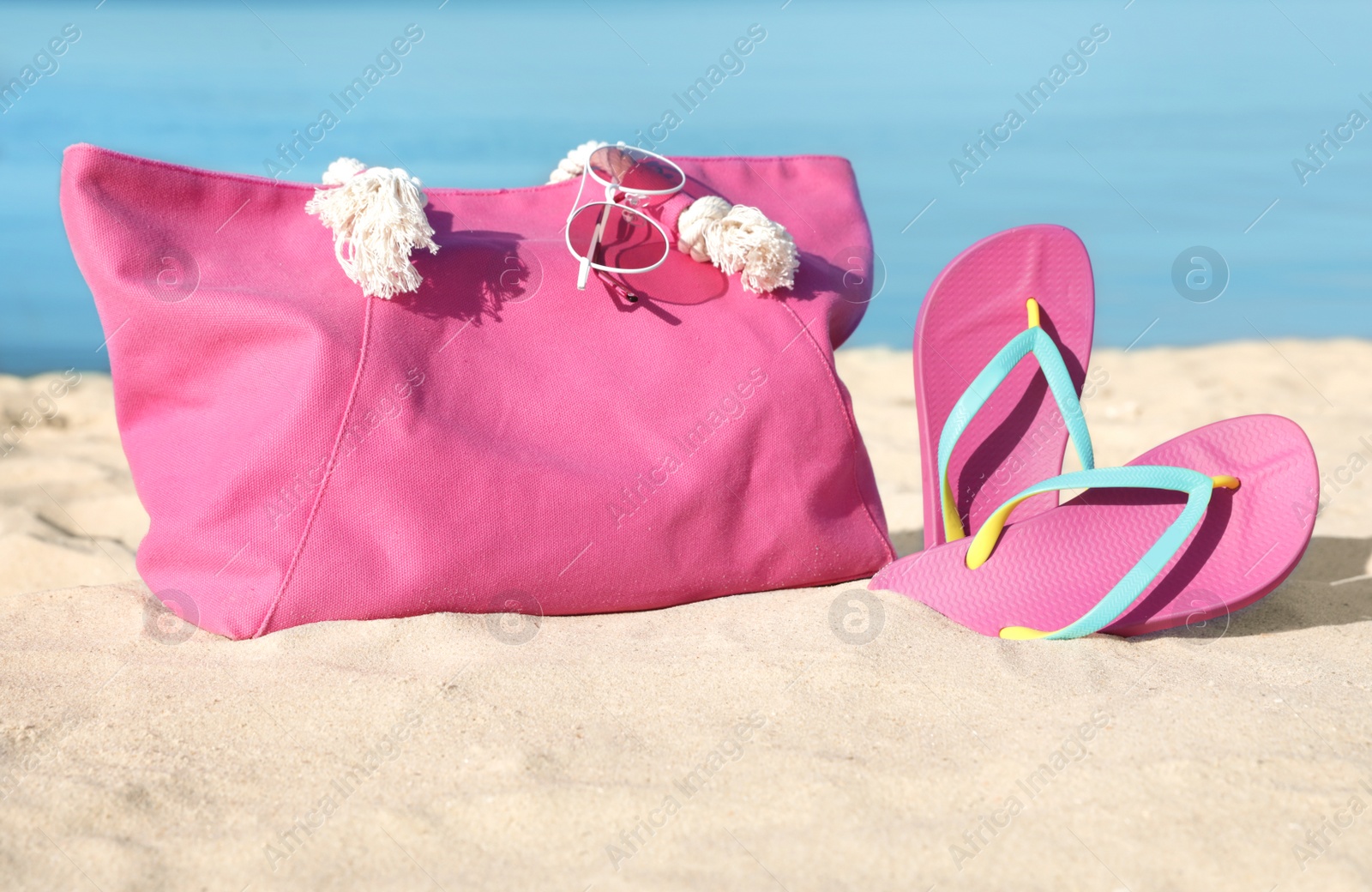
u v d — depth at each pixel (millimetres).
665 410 1993
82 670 1677
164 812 1269
